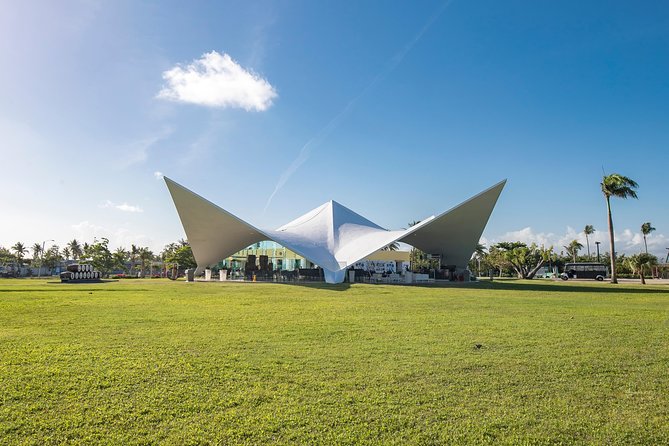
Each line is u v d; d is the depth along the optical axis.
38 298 15.34
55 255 83.38
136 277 45.66
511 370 5.58
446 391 4.74
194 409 4.17
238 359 6.08
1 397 4.43
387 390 4.76
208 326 9.01
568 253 80.25
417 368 5.65
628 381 5.15
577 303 14.65
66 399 4.40
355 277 30.81
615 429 3.79
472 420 3.96
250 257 35.44
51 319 9.88
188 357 6.16
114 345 6.95
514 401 4.46
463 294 18.50
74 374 5.25
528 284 29.66
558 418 4.03
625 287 26.14
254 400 4.42
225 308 12.41
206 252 33.56
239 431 3.69
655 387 4.93
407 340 7.54
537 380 5.17
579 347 6.99
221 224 28.86
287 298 15.88
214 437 3.57
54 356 6.13
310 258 28.67
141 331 8.32
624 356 6.37
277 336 7.86
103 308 12.17
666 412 4.19
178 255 58.59
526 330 8.66
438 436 3.63
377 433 3.68
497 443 3.51
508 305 13.80
